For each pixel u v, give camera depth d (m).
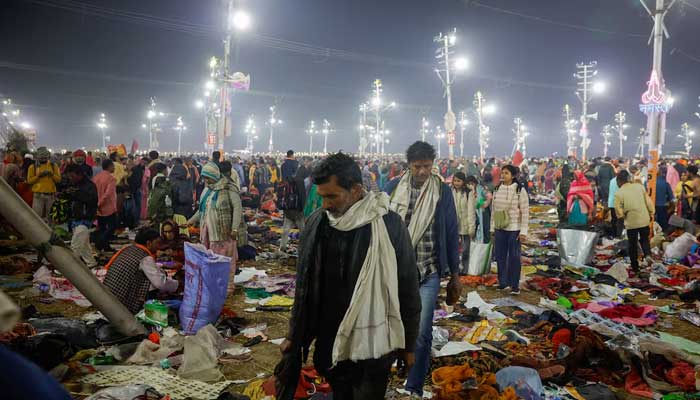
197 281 5.83
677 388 4.66
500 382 4.37
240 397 4.35
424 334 4.09
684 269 9.27
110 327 5.55
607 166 15.52
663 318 6.92
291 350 2.81
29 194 11.48
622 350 5.04
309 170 14.04
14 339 4.62
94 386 4.48
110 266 6.00
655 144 12.90
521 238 8.06
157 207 10.88
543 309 7.09
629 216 9.46
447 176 25.59
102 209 10.88
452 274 4.28
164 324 5.83
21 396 1.10
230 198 7.56
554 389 4.61
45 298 7.09
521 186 8.10
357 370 2.74
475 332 6.05
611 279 8.77
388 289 2.70
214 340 5.38
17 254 10.21
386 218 2.80
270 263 10.16
